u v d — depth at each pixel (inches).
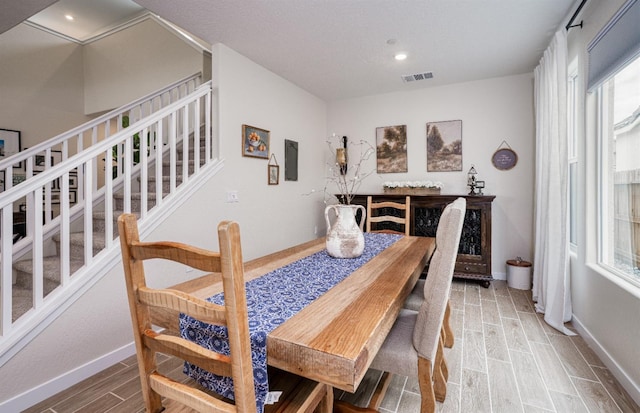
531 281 144.4
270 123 144.8
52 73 192.9
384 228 164.4
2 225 64.1
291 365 32.7
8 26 105.8
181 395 34.4
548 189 107.0
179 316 41.4
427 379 49.3
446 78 153.6
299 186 168.7
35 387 68.0
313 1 90.4
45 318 69.6
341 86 165.5
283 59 130.9
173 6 92.7
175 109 102.0
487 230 141.3
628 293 69.4
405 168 173.8
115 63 193.3
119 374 78.7
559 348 88.0
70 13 184.2
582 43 92.9
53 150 189.6
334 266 64.8
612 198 83.7
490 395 68.8
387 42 115.3
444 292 46.5
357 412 56.5
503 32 107.4
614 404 65.3
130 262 34.9
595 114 88.6
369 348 33.2
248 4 92.0
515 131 150.3
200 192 109.8
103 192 124.3
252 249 134.8
